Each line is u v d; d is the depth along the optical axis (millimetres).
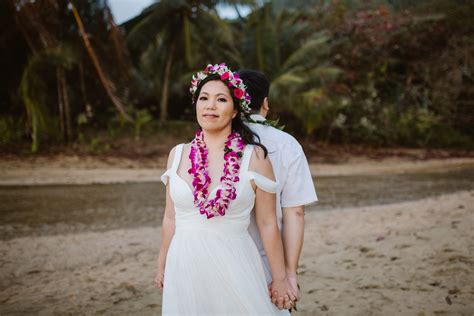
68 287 4223
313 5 22844
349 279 4156
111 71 15586
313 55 18484
